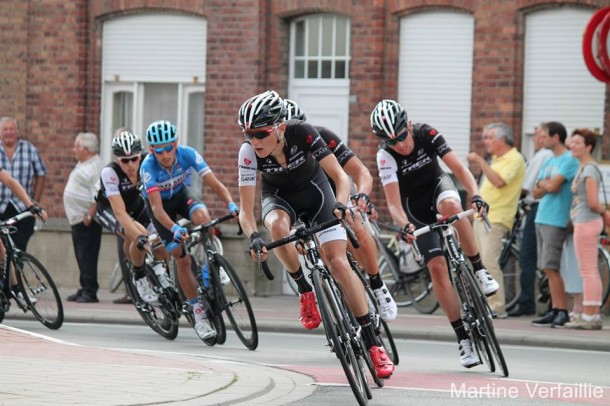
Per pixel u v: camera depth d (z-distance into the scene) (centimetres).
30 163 4191
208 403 2009
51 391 2033
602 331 3453
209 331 3030
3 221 3788
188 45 4753
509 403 2158
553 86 4153
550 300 3734
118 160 3225
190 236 3000
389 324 3609
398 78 4391
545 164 3609
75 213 4181
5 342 2714
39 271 3403
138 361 2488
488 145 3788
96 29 4859
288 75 4609
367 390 2050
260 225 4553
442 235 2586
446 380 2444
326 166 2189
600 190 3609
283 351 2975
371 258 2536
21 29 4934
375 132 2566
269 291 4531
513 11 4159
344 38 4516
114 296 4459
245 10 4581
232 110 4612
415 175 2642
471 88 4272
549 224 3562
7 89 4959
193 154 3052
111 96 4881
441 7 4294
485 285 2627
